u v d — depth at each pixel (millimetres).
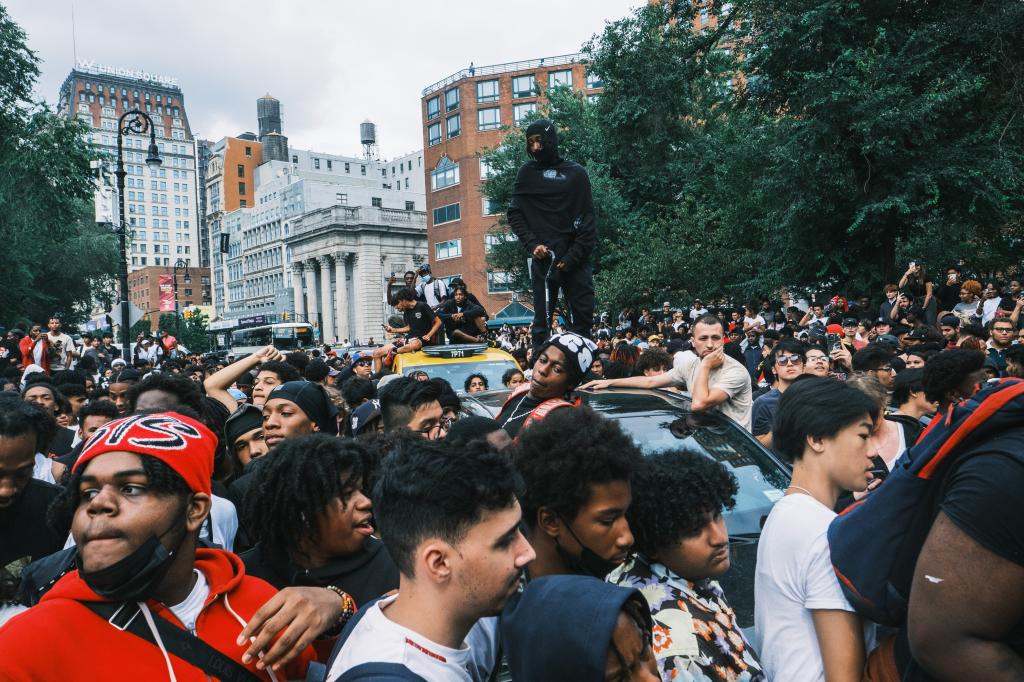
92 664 1510
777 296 19750
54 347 15734
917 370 4801
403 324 8992
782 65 18281
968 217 16391
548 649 1298
